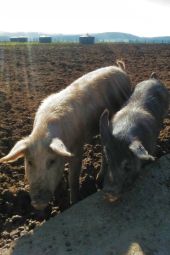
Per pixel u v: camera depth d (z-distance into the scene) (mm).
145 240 1608
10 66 5375
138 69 5090
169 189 1932
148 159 1558
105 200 1850
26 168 1673
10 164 2314
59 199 2031
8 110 3225
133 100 2115
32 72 4902
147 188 1931
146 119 1956
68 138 1775
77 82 2070
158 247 1577
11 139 2656
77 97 1929
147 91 2178
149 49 8289
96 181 2107
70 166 1918
